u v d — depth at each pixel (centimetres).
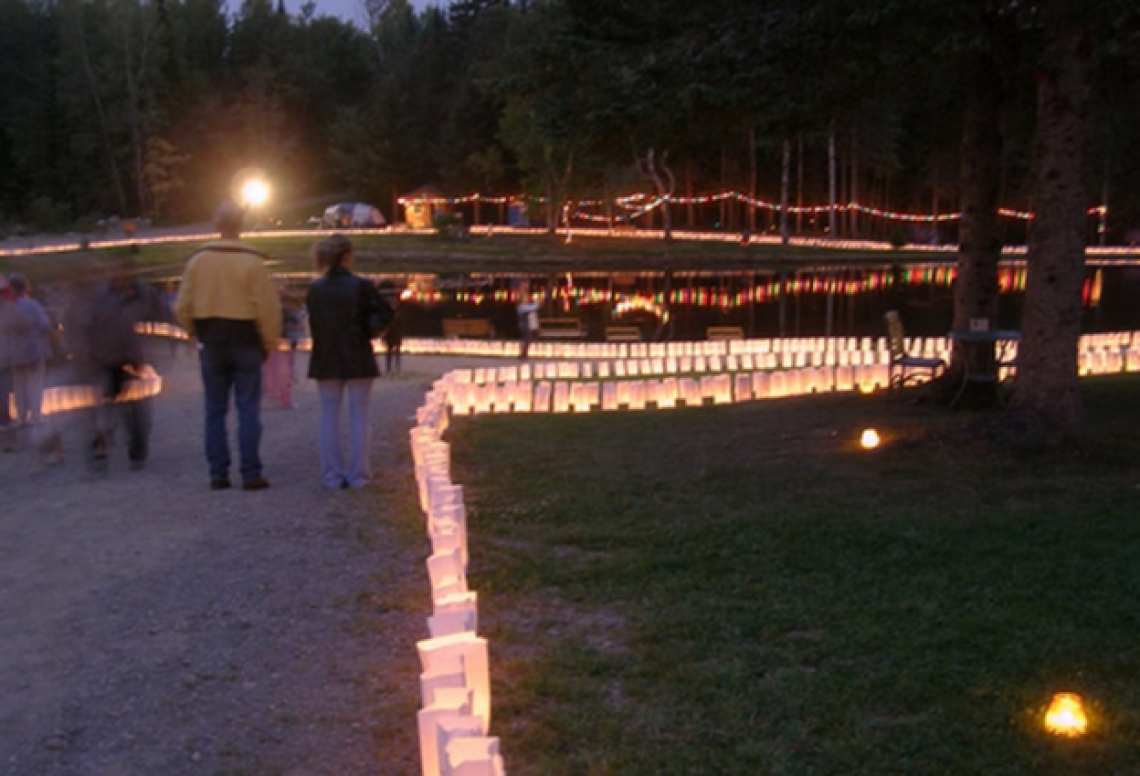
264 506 763
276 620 539
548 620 551
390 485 841
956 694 440
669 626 529
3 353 988
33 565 618
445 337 2900
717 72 941
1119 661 466
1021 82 1204
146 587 581
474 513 774
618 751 400
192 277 789
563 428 1180
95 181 7638
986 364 1234
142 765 393
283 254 6016
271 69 8644
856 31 905
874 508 751
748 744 402
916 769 382
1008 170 3744
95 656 488
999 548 641
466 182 7400
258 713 436
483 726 334
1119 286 4288
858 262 5962
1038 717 416
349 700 449
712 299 4241
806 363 2028
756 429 1105
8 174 8119
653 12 1005
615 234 6962
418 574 614
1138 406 1231
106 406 868
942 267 5666
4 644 501
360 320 809
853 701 438
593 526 733
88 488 820
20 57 8381
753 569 621
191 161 8088
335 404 818
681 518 746
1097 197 6506
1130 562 607
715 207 7919
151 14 7706
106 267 860
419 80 8100
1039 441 900
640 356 2311
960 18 876
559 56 1007
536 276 5359
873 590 573
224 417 815
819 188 7600
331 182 9038
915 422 1091
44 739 410
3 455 970
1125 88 1245
